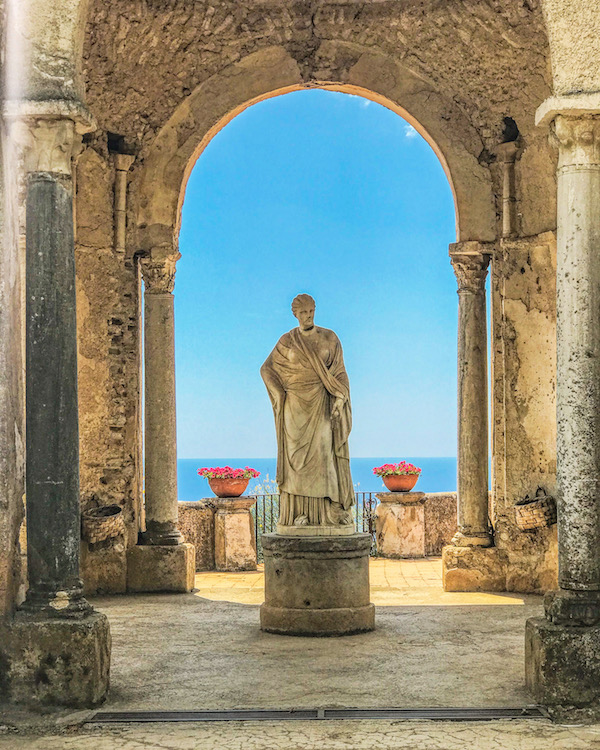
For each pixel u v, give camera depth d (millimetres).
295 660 8297
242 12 12516
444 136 12781
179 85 12719
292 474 9633
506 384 12547
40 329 7191
